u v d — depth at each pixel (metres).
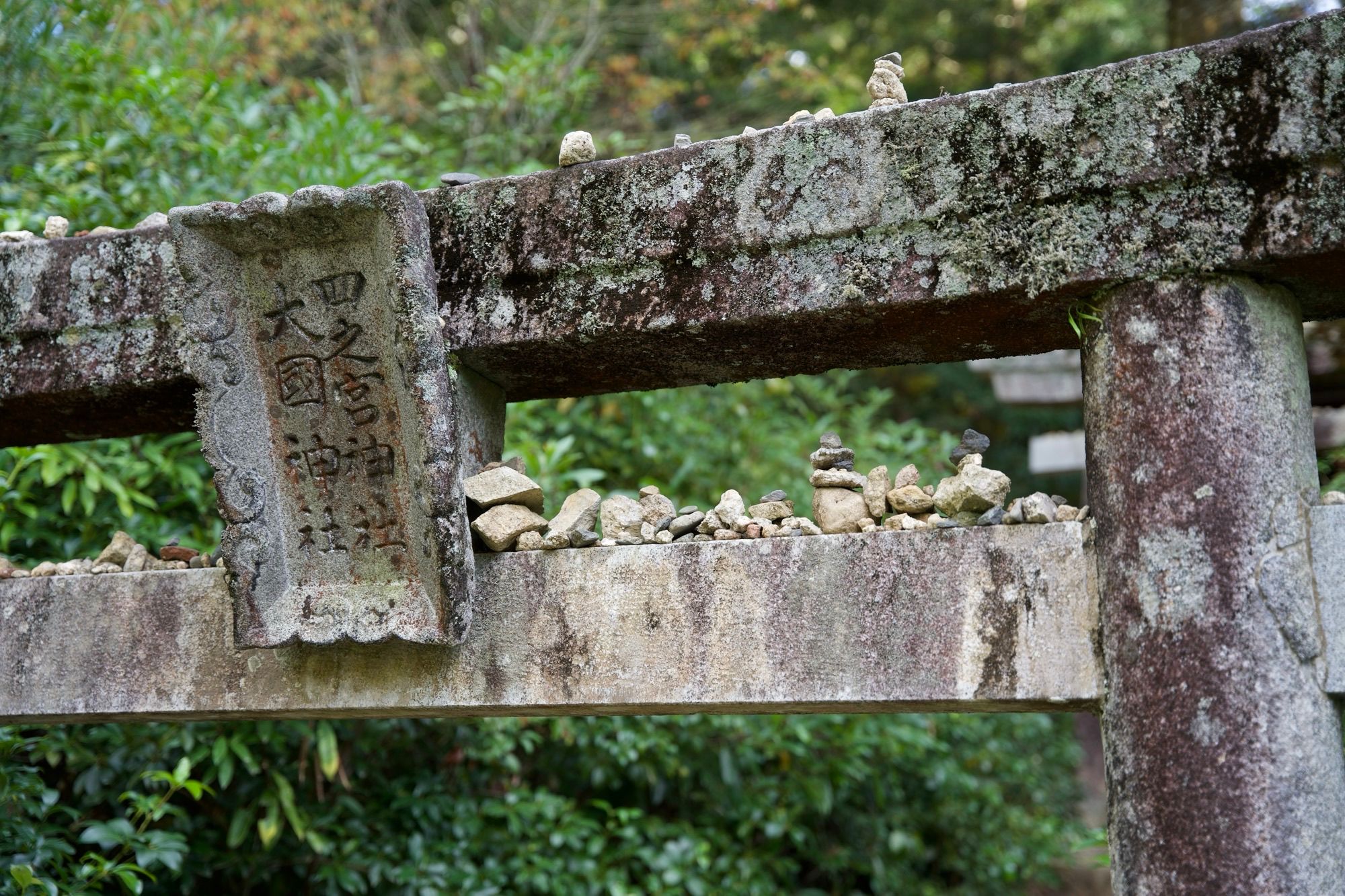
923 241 1.93
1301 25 1.74
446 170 4.96
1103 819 7.29
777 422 5.11
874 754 5.08
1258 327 1.81
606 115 6.60
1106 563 1.83
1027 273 1.87
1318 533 1.76
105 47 4.14
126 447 3.49
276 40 5.76
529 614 2.14
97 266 2.38
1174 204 1.81
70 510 3.37
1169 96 1.81
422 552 2.09
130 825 2.97
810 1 8.83
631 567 2.10
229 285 2.13
